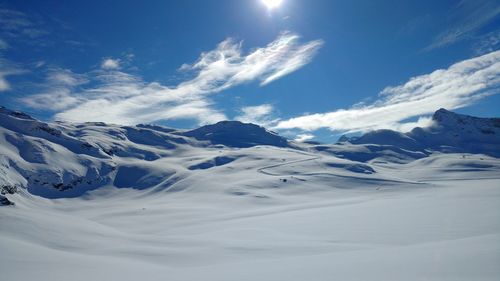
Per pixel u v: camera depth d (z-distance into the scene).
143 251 47.72
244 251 44.81
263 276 23.95
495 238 27.27
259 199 116.62
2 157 147.12
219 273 27.34
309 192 129.62
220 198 120.62
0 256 38.25
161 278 27.98
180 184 151.00
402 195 117.94
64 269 34.62
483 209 59.69
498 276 17.41
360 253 30.05
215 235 58.53
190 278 26.45
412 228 50.31
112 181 170.88
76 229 62.31
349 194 126.62
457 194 91.94
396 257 24.88
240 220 77.62
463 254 22.38
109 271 33.84
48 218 66.62
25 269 34.34
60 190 152.50
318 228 58.34
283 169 171.50
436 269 20.00
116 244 54.38
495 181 165.50
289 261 30.38
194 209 102.69
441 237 42.91
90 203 144.38
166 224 83.62
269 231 58.88
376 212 69.81
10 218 60.09
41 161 160.88
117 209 119.81
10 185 132.12
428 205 72.44
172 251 47.19
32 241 51.31
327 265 25.36
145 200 137.88
